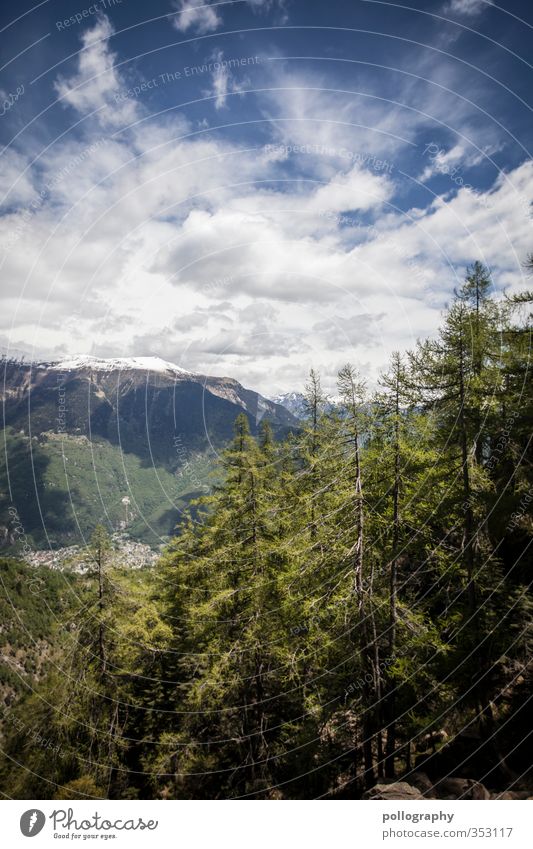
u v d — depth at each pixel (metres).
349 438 13.60
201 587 17.88
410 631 13.27
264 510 15.96
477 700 12.13
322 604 13.20
